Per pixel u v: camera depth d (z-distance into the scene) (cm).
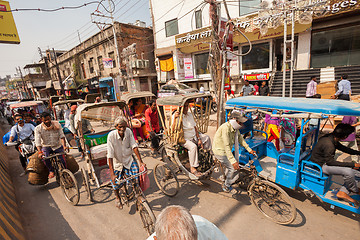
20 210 386
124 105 452
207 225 130
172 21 1591
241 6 1203
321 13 905
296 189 317
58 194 437
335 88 788
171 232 101
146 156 626
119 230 312
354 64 999
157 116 620
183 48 1515
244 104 367
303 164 301
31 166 441
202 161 400
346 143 482
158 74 1781
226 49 641
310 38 1076
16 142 531
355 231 276
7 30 811
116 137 309
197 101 1042
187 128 409
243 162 385
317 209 326
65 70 2656
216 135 350
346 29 991
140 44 1891
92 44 2017
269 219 310
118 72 1817
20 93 4978
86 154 391
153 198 395
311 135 358
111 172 311
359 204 256
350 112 246
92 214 357
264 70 1280
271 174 348
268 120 480
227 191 362
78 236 306
